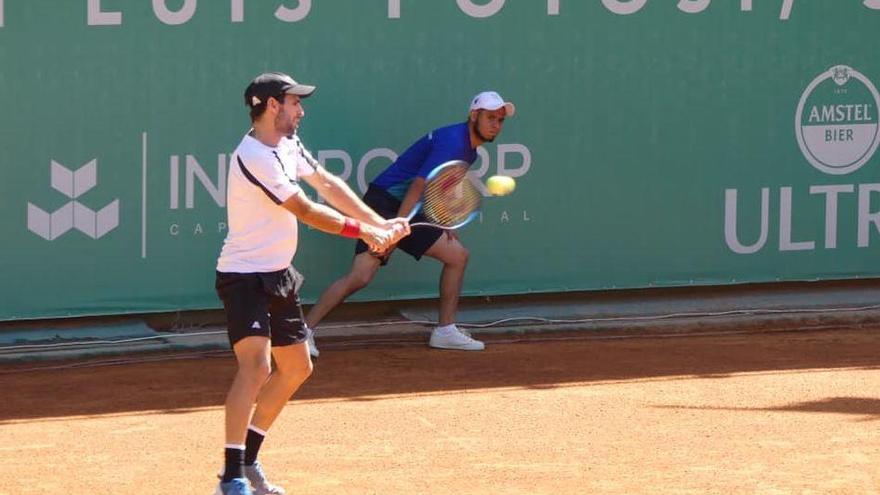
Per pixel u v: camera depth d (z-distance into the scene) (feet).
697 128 128.36
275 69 116.78
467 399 97.19
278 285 71.67
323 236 120.47
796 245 132.46
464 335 113.80
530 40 122.83
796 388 101.04
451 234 111.96
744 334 121.80
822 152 132.05
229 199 71.87
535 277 125.70
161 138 114.62
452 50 120.98
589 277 127.24
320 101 118.21
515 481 77.51
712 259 130.41
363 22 118.42
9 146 110.83
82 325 117.60
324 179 75.46
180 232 116.26
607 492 75.36
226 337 114.83
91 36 111.75
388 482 77.25
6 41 109.60
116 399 97.04
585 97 124.88
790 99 130.52
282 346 73.20
